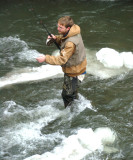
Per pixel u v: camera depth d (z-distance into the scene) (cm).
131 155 657
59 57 656
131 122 773
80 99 871
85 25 1481
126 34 1379
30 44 1272
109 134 718
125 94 901
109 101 867
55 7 1759
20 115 808
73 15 1620
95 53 1187
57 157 639
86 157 646
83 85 954
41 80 991
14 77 1005
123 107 838
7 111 826
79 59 701
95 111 822
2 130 749
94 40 1317
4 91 926
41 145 696
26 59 1138
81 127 759
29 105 858
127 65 1069
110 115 803
